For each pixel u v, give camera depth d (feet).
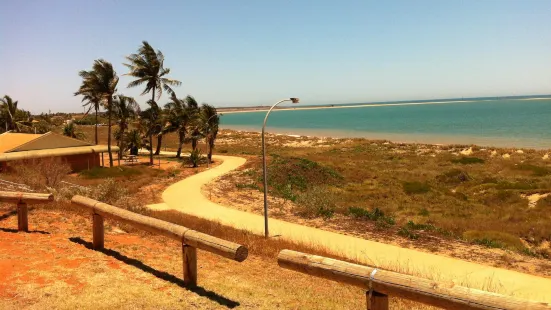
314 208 72.18
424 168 137.28
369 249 51.49
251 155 168.55
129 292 17.92
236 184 99.40
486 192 93.86
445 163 148.25
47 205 35.91
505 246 53.52
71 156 119.34
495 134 267.18
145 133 156.97
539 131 272.92
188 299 17.83
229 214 71.87
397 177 119.14
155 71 147.74
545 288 38.42
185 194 88.84
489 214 73.77
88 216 34.17
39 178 71.97
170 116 158.92
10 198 26.94
